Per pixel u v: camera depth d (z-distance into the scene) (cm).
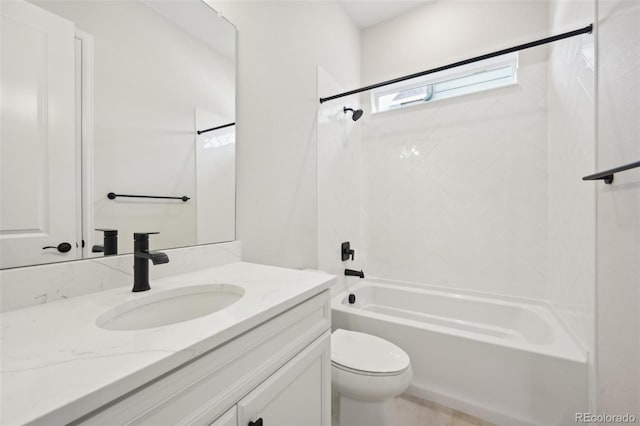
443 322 207
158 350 46
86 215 79
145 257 76
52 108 73
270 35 148
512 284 198
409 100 252
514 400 130
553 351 126
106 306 68
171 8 102
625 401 91
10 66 67
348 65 235
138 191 92
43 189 71
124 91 88
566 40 149
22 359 43
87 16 80
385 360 119
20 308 66
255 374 62
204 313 87
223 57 120
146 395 42
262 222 142
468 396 140
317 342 86
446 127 221
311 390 83
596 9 110
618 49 93
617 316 96
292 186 164
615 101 95
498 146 202
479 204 209
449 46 222
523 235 194
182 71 105
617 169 79
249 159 134
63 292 73
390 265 245
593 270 112
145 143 93
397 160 242
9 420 30
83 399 34
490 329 191
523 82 194
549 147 184
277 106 152
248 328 59
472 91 216
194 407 49
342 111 222
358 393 114
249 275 98
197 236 110
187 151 107
